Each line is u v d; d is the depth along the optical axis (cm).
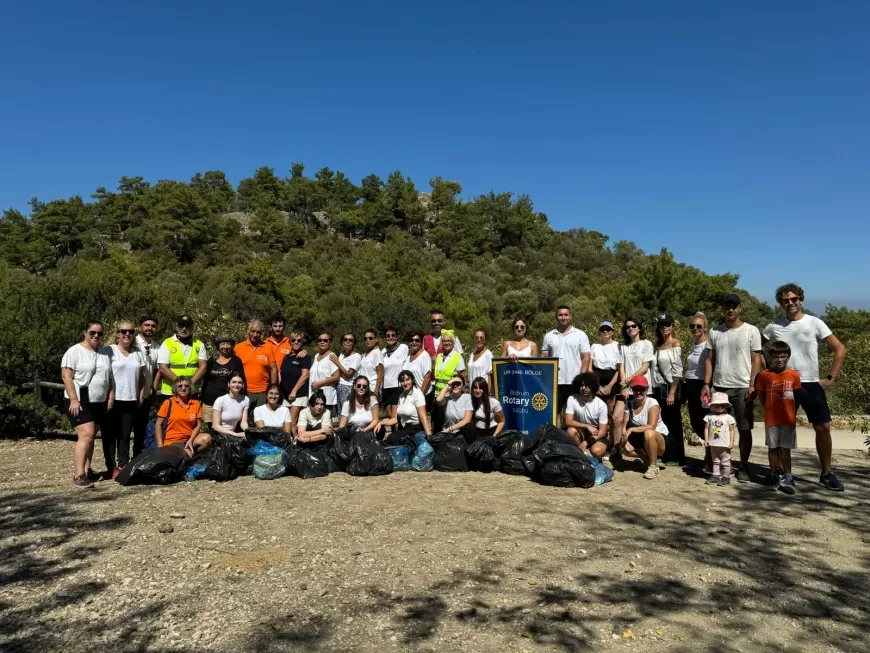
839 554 459
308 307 4731
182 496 596
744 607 372
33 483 659
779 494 612
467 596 377
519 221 10219
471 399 762
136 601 369
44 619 347
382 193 13100
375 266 7025
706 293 3281
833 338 618
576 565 428
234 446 669
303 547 457
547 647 321
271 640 324
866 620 360
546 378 774
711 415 670
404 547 458
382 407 847
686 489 630
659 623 349
